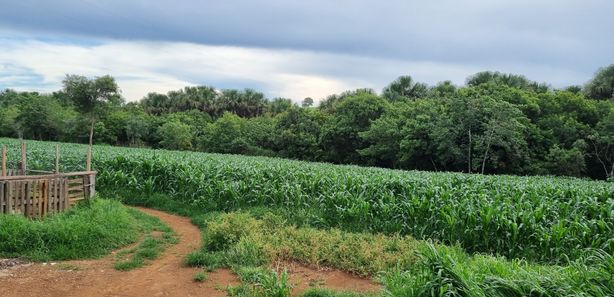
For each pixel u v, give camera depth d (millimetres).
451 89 64250
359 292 7277
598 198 14727
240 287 7277
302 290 7395
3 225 9062
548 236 9742
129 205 15625
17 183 10578
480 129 41344
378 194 13656
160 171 17062
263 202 14562
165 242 10719
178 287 7523
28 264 8305
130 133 66188
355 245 9523
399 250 9422
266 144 59750
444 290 4977
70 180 12336
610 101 52000
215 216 13258
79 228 9609
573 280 5184
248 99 94562
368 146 51969
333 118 55344
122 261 8922
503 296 4996
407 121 45250
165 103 93688
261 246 9188
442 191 13016
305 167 22453
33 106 65812
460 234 10891
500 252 10320
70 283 7500
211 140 61250
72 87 48219
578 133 42969
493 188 17000
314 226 12453
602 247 9578
